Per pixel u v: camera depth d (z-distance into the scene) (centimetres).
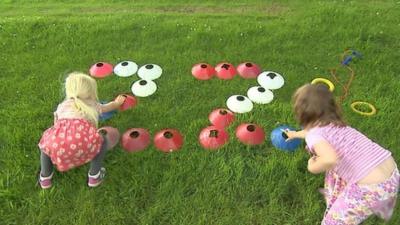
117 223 186
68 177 203
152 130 230
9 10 377
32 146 220
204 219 187
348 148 162
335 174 174
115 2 385
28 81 266
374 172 158
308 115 167
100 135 193
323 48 298
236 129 228
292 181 202
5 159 213
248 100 246
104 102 245
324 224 171
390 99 251
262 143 221
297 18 335
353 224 166
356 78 269
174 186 199
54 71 276
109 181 202
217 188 199
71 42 306
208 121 236
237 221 187
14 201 194
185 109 245
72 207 192
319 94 167
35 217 188
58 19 339
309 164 167
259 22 331
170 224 186
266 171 205
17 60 286
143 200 195
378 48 296
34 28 321
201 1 380
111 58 288
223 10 362
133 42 306
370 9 346
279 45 301
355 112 240
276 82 262
